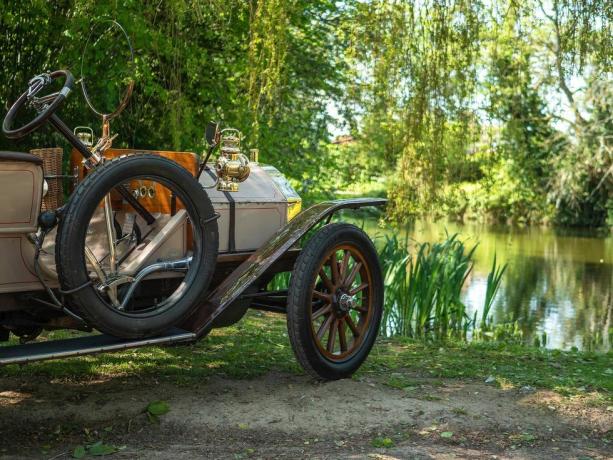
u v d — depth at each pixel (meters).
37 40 8.27
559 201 26.42
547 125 25.08
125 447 3.21
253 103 8.01
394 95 8.09
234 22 9.38
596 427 3.73
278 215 4.32
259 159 10.18
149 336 3.45
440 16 7.19
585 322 9.47
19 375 4.17
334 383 4.14
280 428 3.49
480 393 4.16
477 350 5.73
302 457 3.16
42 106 3.56
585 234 26.06
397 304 7.49
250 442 3.33
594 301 11.28
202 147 9.59
